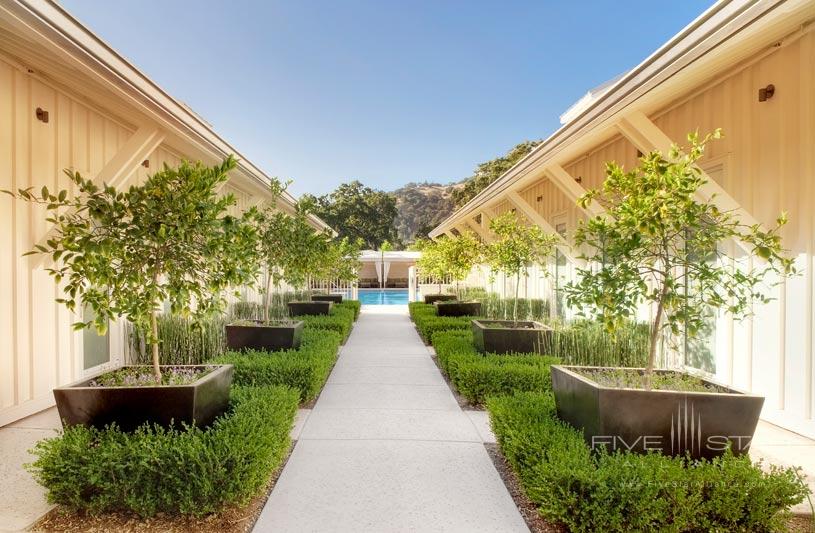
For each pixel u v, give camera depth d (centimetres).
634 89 318
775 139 367
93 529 214
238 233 275
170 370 321
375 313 1324
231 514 229
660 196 246
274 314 907
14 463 287
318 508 237
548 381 407
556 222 878
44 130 409
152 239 257
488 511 236
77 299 441
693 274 270
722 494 209
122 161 387
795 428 353
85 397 254
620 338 469
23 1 227
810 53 337
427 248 1252
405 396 450
